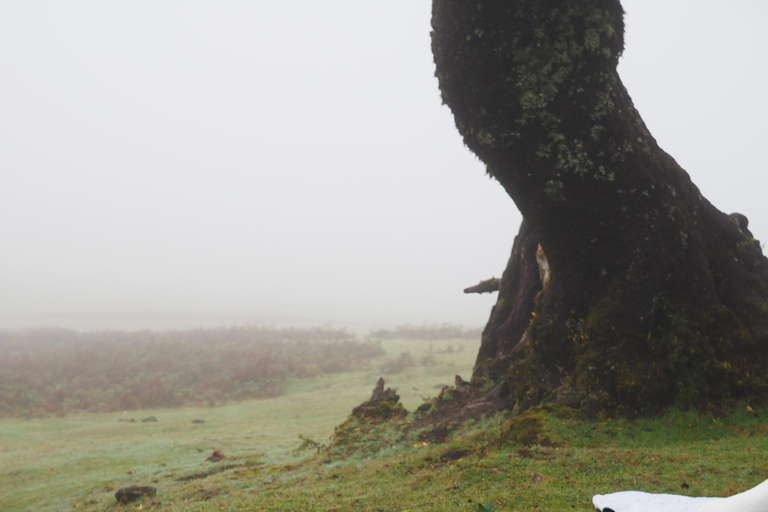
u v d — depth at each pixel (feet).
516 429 27.48
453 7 28.09
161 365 123.24
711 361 28.68
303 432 68.39
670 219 30.27
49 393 106.11
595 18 27.73
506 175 30.89
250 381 111.75
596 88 28.58
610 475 20.11
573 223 30.30
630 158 29.53
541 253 41.98
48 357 134.41
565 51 27.94
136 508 32.09
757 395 27.99
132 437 71.05
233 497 28.63
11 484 48.73
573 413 28.07
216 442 61.00
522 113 28.81
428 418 37.52
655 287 29.81
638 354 29.07
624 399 28.25
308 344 157.48
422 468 26.96
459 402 38.55
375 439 36.01
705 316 29.68
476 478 22.12
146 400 100.37
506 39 28.02
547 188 29.81
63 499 40.78
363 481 26.71
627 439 25.72
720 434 25.67
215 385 110.32
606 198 29.63
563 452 23.80
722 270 32.07
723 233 32.89
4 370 117.80
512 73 28.43
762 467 19.40
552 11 27.45
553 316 32.68
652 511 12.60
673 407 27.99
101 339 169.27
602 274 30.60
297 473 33.17
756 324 30.37
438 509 18.72
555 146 29.07
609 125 28.99
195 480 38.52
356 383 109.29
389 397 43.09
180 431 74.13
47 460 56.80
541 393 31.55
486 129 29.73
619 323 29.48
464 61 28.76
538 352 32.96
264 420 81.82
